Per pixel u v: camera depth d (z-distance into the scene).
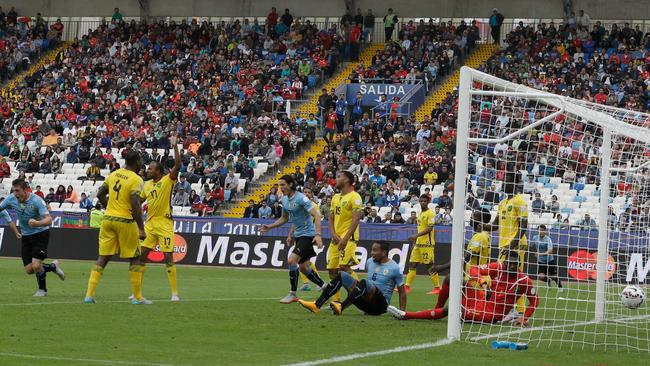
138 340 21.42
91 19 104.62
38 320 24.48
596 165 32.66
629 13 89.00
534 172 32.53
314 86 88.12
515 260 26.50
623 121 30.89
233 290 38.41
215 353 19.80
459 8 94.19
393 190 66.44
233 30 95.69
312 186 68.19
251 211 66.06
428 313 27.11
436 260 54.41
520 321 26.50
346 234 30.11
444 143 71.25
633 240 35.03
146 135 81.25
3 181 77.94
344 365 18.56
